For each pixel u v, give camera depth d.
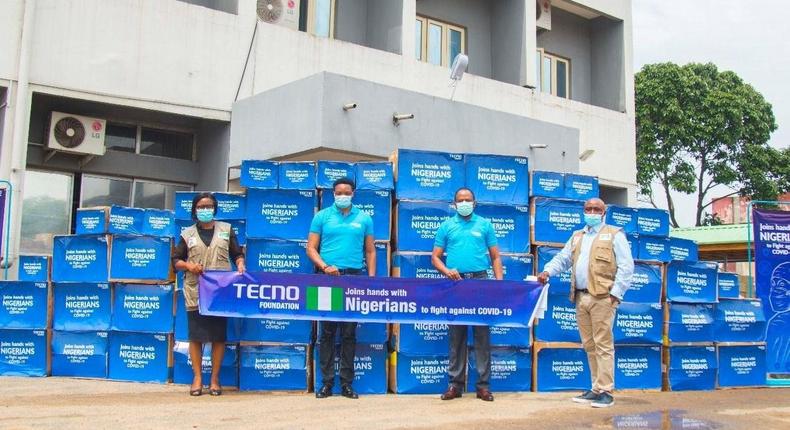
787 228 9.45
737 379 8.59
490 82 16.77
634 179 19.84
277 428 5.46
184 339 7.62
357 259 7.10
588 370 7.80
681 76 26.89
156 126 13.54
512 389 7.59
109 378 7.88
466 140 13.03
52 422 5.55
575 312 7.80
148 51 12.30
